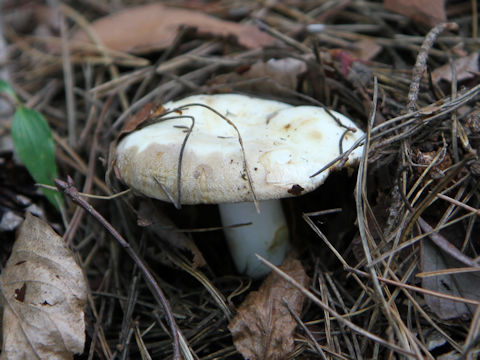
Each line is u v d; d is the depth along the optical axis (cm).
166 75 28
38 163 24
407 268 21
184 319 22
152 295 23
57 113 30
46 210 25
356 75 25
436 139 22
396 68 27
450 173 19
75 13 36
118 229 25
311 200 25
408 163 20
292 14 33
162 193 19
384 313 19
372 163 22
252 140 20
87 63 31
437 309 19
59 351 19
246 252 23
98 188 26
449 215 20
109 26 32
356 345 20
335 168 20
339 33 30
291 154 19
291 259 23
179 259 23
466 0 30
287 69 26
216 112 21
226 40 30
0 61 33
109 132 26
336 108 25
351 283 22
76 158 27
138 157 20
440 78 25
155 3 35
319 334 21
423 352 19
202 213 26
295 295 21
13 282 20
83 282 20
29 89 32
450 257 20
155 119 22
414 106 22
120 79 30
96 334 21
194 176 19
